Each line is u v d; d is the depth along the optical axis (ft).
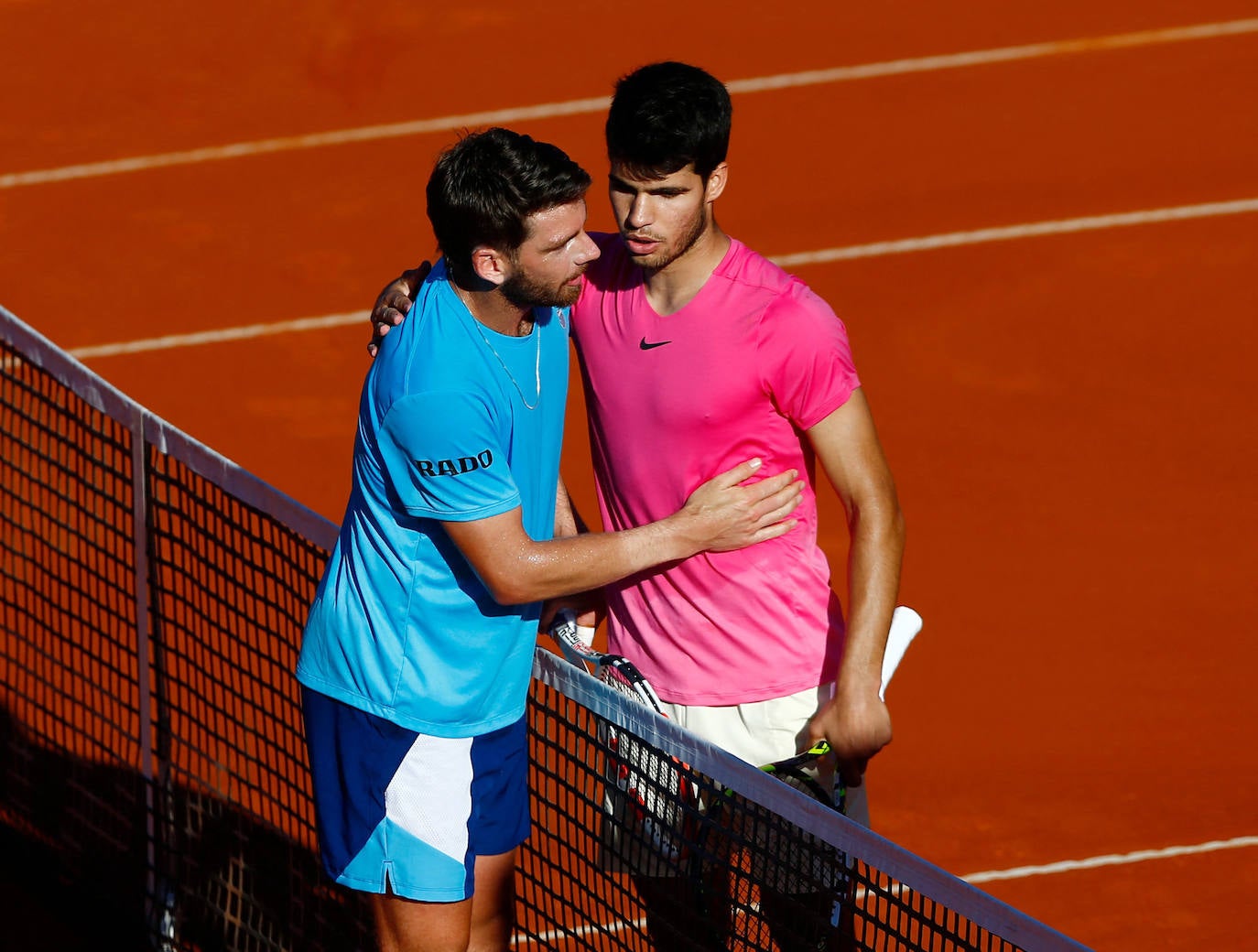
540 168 39.60
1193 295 122.42
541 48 168.14
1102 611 87.20
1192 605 87.30
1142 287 123.85
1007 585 89.97
